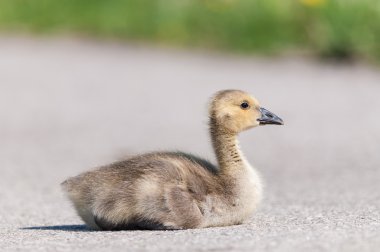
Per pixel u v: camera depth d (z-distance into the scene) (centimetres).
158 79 2714
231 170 1127
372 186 1482
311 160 1789
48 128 2183
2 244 1001
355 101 2323
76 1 3475
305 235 945
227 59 2991
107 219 1086
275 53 3002
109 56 3094
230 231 1016
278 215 1198
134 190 1073
